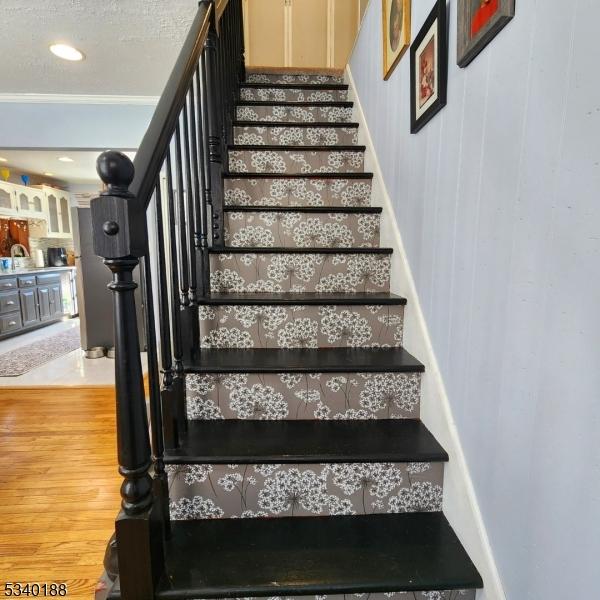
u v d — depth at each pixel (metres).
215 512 1.13
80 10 1.98
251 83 2.73
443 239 1.19
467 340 1.03
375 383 1.33
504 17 0.81
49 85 2.88
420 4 1.40
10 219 5.71
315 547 1.02
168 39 2.25
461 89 1.06
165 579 0.92
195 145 1.44
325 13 3.93
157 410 1.00
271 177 1.99
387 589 0.92
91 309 4.15
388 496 1.15
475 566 0.97
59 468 2.06
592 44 0.58
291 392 1.32
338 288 1.72
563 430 0.67
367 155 2.15
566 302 0.66
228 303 1.47
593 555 0.61
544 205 0.71
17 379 3.43
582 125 0.61
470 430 1.02
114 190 0.72
